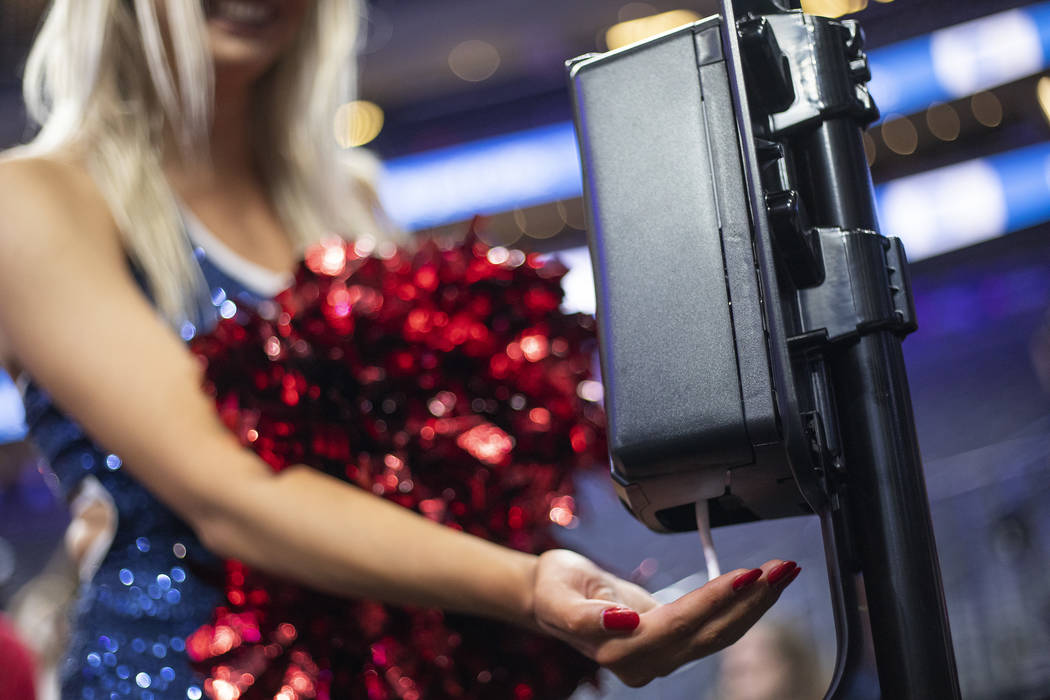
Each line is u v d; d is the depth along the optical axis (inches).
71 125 42.0
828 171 25.6
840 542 24.8
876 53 302.4
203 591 37.5
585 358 44.9
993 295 339.0
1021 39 292.8
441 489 39.1
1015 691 121.5
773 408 23.6
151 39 42.6
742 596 26.0
